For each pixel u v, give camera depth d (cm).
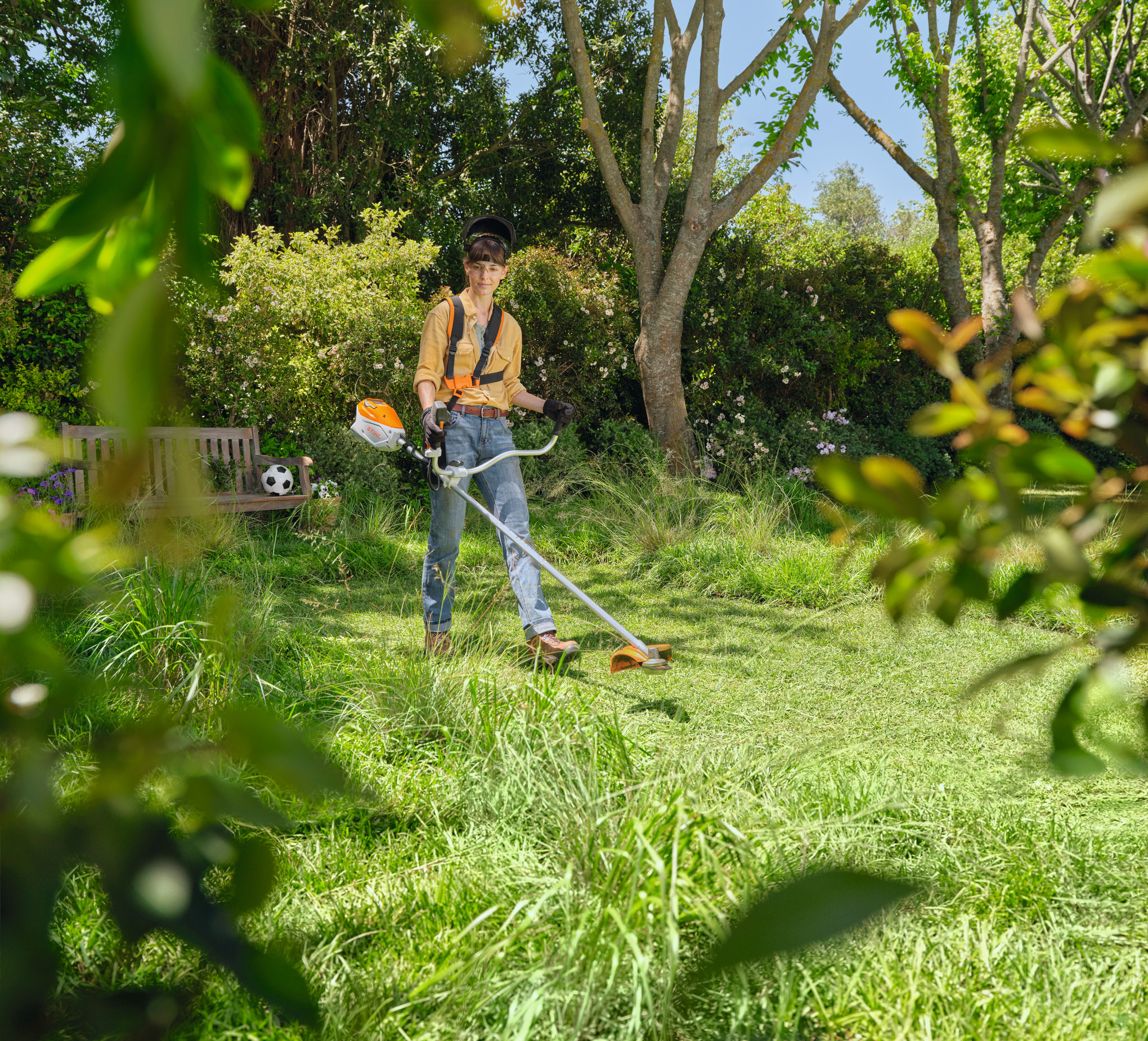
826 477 37
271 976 29
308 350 774
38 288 23
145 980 122
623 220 942
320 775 26
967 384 37
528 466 827
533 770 221
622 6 1238
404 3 23
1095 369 37
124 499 18
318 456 744
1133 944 164
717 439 1001
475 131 1225
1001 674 38
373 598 490
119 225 22
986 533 37
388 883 184
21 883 27
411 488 795
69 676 29
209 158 22
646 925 151
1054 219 1164
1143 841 199
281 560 541
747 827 188
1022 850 196
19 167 692
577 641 420
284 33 1025
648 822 180
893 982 146
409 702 276
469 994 141
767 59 914
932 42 1180
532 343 953
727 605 507
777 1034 130
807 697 329
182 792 27
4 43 793
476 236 388
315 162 1104
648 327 936
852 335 1164
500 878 183
